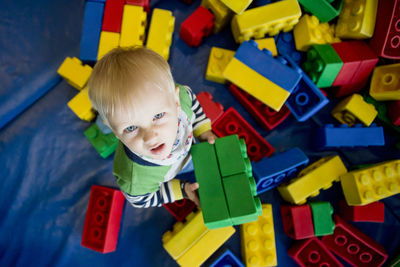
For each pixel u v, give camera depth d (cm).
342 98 136
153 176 74
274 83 112
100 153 121
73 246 119
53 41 132
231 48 139
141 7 124
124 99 57
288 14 119
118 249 122
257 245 115
